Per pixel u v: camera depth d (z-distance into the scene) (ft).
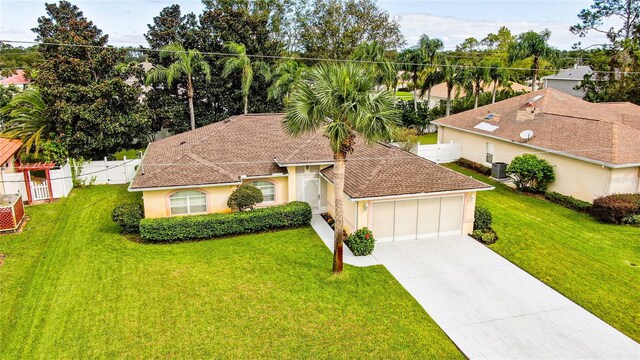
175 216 64.85
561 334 41.86
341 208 50.55
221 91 116.16
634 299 47.47
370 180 61.16
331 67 46.96
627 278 51.78
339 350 39.17
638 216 67.87
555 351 39.45
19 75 192.44
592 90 133.80
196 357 38.09
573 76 167.63
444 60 143.33
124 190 85.97
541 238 63.21
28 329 41.57
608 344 40.34
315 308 45.60
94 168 89.30
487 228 66.54
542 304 46.85
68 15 127.13
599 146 74.95
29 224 67.72
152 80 107.65
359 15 183.93
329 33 180.86
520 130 92.43
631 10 160.97
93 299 46.80
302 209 67.26
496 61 144.66
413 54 145.79
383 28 187.42
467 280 51.83
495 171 93.30
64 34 86.99
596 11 167.53
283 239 63.05
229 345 39.68
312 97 46.39
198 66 110.93
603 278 51.90
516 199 81.00
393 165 65.21
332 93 45.09
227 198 68.18
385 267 54.85
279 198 73.20
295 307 45.73
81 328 41.88
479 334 41.78
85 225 67.72
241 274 52.49
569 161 77.97
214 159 72.23
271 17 183.42
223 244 61.26
